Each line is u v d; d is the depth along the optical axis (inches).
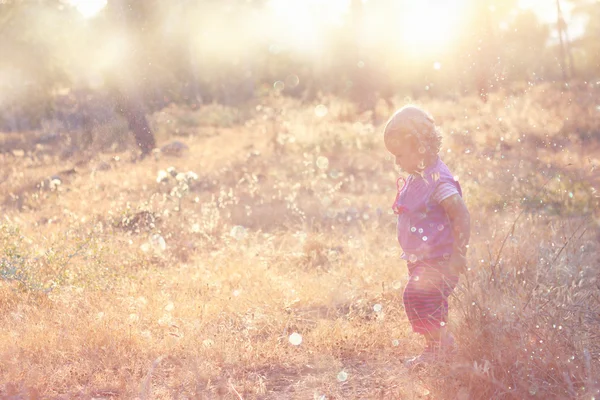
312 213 339.6
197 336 154.0
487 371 102.4
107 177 511.5
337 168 509.4
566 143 233.8
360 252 239.9
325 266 233.3
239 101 1681.8
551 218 203.6
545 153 223.3
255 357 145.2
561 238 183.6
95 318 164.6
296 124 751.1
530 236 187.9
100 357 143.2
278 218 332.2
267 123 922.1
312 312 181.5
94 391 129.3
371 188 419.8
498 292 123.2
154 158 605.3
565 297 134.3
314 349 148.8
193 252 265.6
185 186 322.0
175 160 610.5
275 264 234.4
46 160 625.9
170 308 172.4
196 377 128.7
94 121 639.8
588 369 100.7
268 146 674.2
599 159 230.4
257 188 412.2
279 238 284.2
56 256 215.5
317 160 509.7
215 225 299.9
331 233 289.1
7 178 552.1
